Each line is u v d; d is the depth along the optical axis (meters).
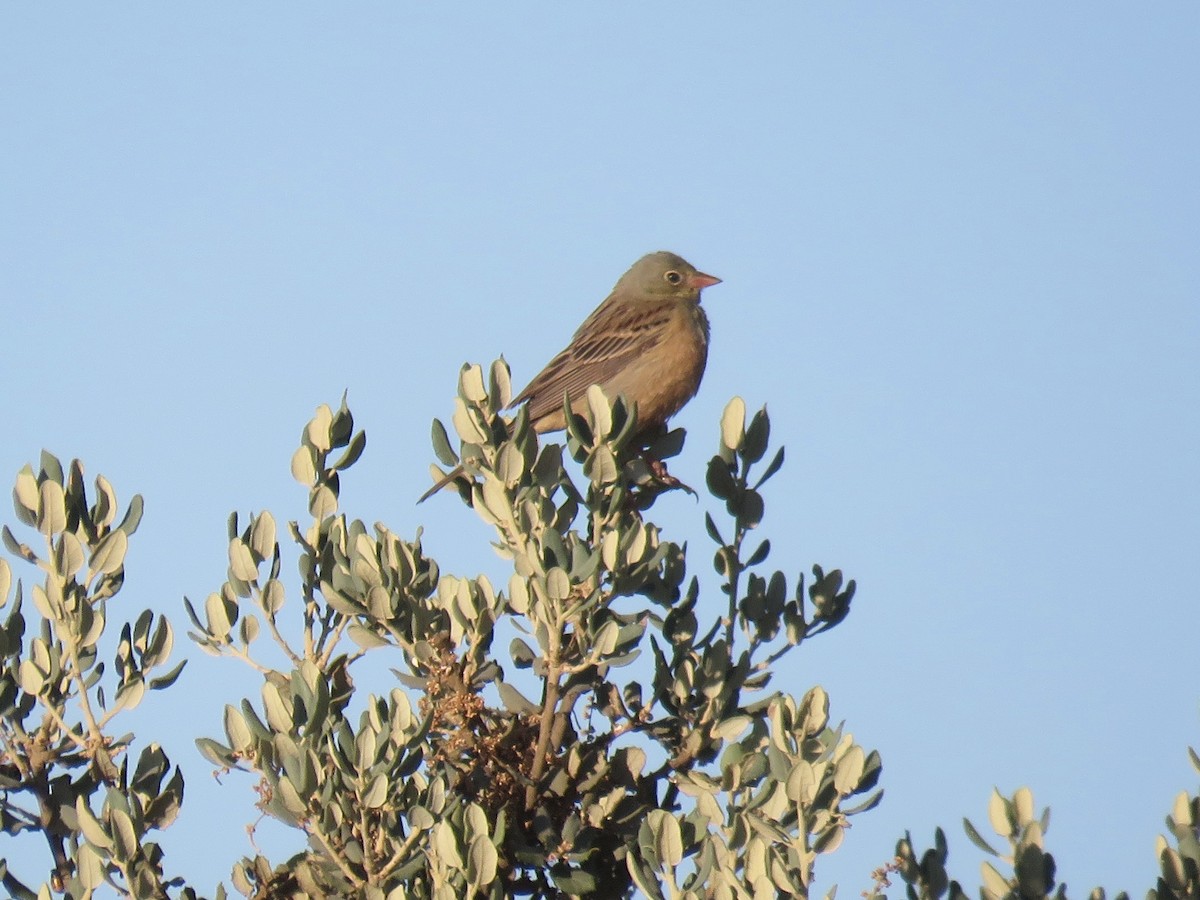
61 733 9.48
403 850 8.54
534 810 9.42
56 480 9.58
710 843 8.15
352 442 10.16
